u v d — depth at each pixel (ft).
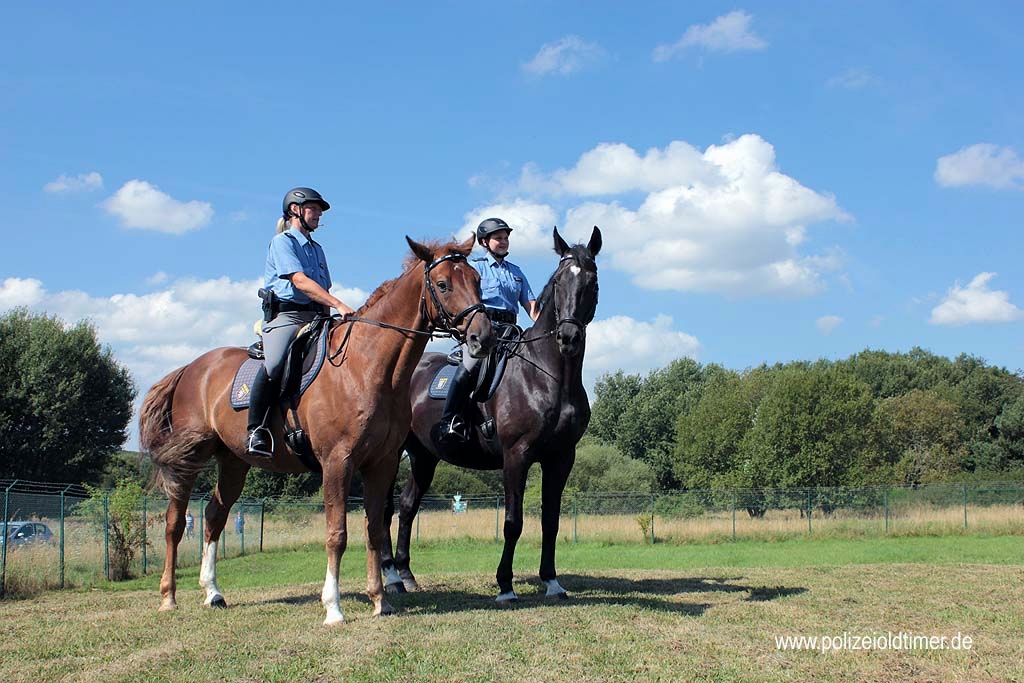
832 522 96.37
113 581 60.70
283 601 26.58
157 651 19.19
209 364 26.50
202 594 28.71
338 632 20.49
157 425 26.58
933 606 25.17
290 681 16.92
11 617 24.72
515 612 22.68
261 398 23.15
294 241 23.93
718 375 233.35
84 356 133.59
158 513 67.21
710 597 26.66
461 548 87.40
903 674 17.74
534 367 25.75
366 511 23.12
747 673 17.53
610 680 16.92
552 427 25.39
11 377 126.31
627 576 33.32
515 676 17.04
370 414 21.77
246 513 93.97
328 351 22.84
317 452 22.44
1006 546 79.05
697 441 174.60
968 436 208.33
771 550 80.28
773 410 153.48
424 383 29.68
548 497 27.09
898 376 231.71
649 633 20.42
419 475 30.60
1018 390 219.82
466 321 21.36
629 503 101.24
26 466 126.62
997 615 23.80
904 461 157.28
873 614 23.76
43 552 51.57
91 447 132.98
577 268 24.71
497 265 28.76
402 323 22.12
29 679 17.46
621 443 238.07
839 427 149.79
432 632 20.22
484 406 26.96
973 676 17.66
